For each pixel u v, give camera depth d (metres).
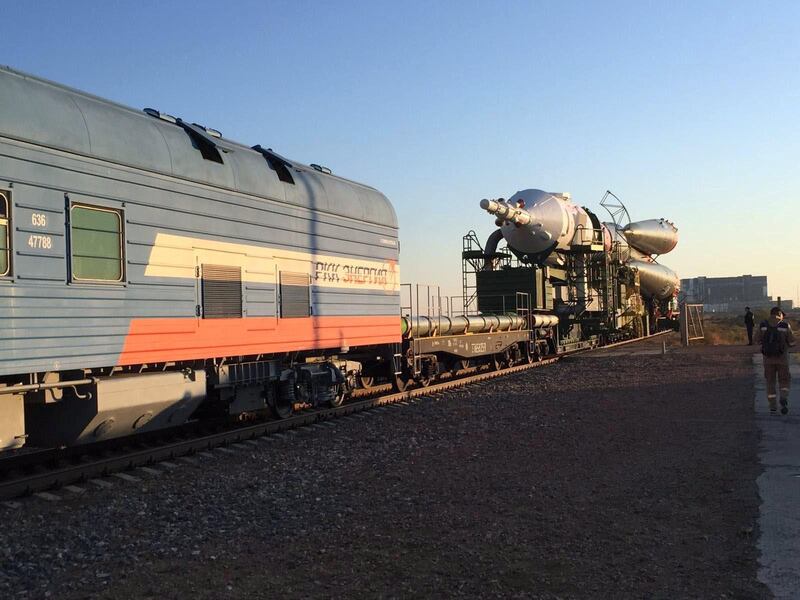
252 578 5.29
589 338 33.94
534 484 8.01
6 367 7.59
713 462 8.84
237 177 11.51
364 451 10.54
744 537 5.87
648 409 13.80
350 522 6.73
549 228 30.69
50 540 6.43
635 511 6.79
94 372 9.23
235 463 9.90
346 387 15.42
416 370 19.08
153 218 9.73
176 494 8.17
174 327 10.05
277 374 12.82
